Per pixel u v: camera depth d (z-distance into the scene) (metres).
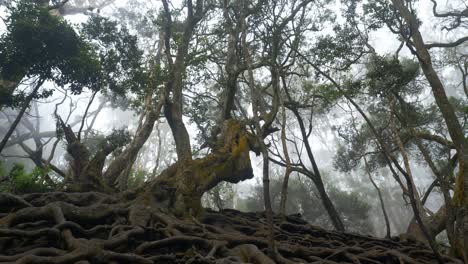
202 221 8.44
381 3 11.48
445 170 11.27
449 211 7.67
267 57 13.21
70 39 10.86
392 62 10.56
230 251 5.97
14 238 5.61
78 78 11.32
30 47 10.58
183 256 5.66
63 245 5.39
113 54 12.20
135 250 5.64
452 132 8.72
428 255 8.37
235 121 11.21
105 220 6.86
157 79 12.83
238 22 11.88
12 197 6.99
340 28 12.63
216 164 9.71
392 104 11.13
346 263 6.53
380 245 8.86
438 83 8.88
